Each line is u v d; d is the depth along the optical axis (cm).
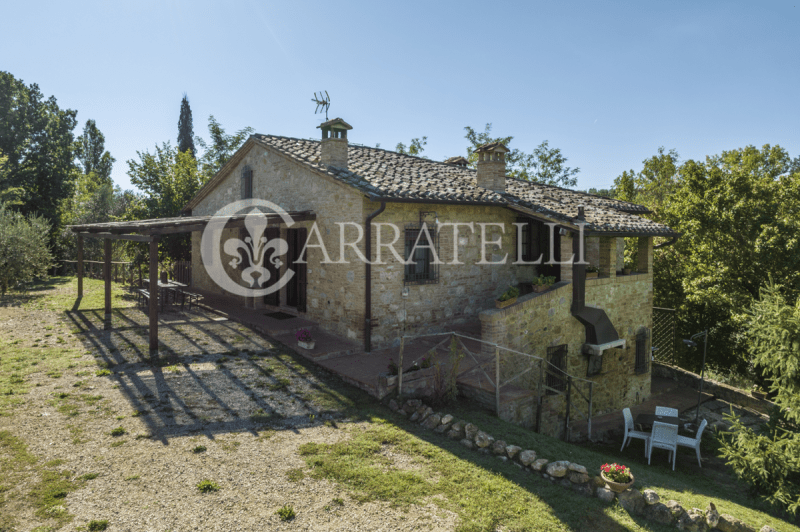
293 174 1287
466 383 907
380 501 535
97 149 5347
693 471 970
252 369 934
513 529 504
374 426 733
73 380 827
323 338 1120
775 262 1661
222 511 494
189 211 1977
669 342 1739
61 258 2772
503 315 962
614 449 1048
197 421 704
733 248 1762
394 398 823
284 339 1114
